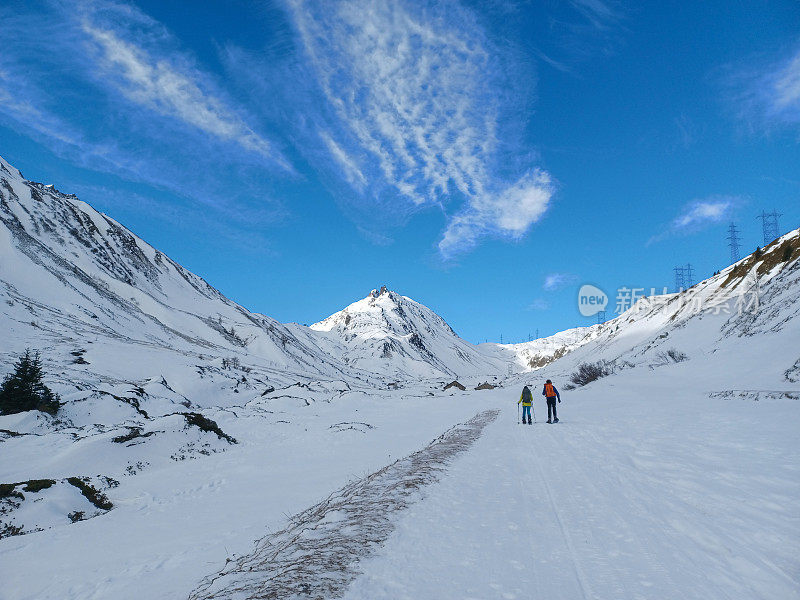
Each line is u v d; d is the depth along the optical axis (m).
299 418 31.38
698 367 36.41
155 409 35.47
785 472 7.55
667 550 4.64
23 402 27.19
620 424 15.91
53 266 123.31
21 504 10.98
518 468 9.38
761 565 4.21
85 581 6.20
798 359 24.47
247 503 10.80
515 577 4.05
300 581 3.95
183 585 5.39
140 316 130.62
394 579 4.00
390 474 9.04
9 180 168.88
